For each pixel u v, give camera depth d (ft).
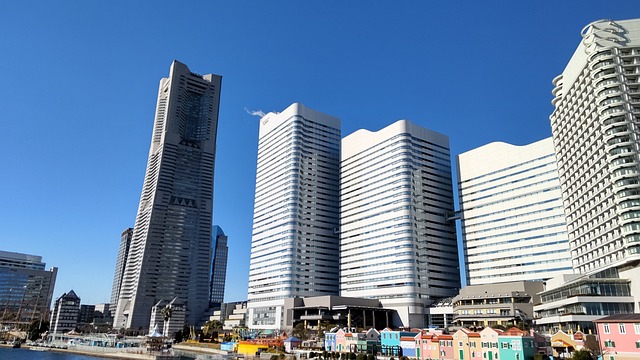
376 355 388.98
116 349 597.52
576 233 519.19
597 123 476.54
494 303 559.38
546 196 646.74
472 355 325.01
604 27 495.00
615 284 404.77
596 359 281.33
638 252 402.31
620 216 423.64
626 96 460.55
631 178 426.92
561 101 569.64
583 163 501.97
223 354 524.93
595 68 487.20
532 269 634.43
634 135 442.50
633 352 273.13
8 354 609.01
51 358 557.33
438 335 359.05
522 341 296.10
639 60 476.95
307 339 575.79
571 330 384.88
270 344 529.86
